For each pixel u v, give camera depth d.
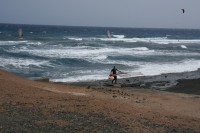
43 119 10.03
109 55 50.72
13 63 38.12
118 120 10.70
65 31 151.75
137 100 17.20
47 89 16.78
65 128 9.41
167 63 44.00
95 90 18.97
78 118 10.44
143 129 10.14
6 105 11.16
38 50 53.12
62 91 16.88
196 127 11.42
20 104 11.48
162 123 11.23
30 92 13.83
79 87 19.83
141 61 45.16
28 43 64.81
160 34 166.00
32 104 11.64
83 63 40.91
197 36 159.50
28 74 31.89
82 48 60.62
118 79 29.81
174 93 22.03
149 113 12.61
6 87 14.10
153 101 17.55
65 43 69.38
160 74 34.34
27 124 9.46
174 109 15.98
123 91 20.41
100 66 38.69
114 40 87.94
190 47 77.06
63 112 10.96
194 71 37.69
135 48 66.06
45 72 33.28
